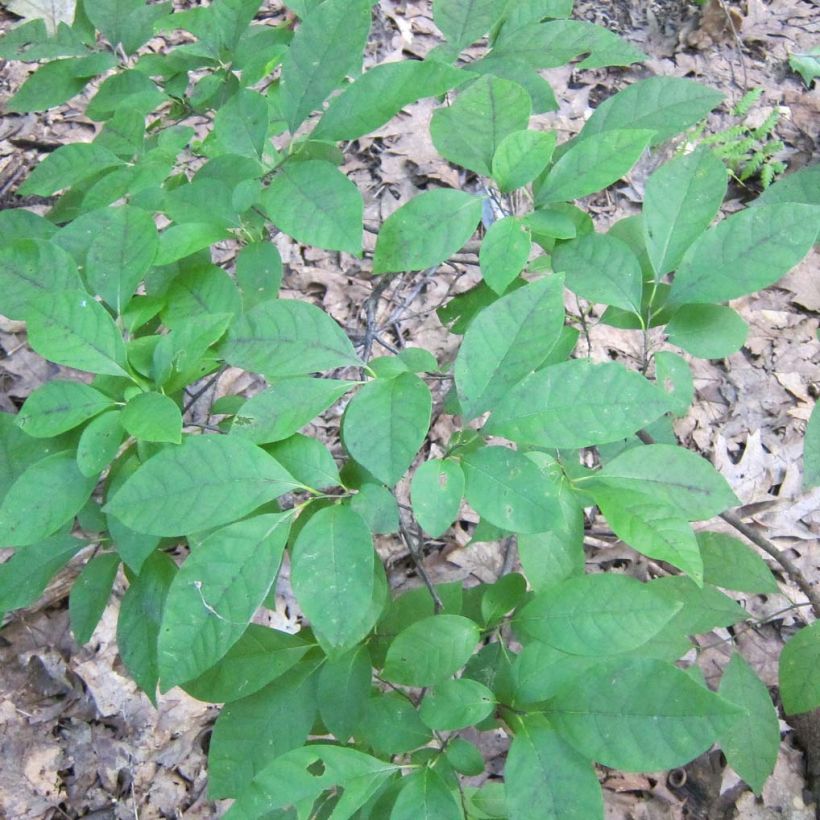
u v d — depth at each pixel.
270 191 0.61
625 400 0.54
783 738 1.20
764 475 1.52
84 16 0.85
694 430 1.55
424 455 1.42
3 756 1.17
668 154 1.88
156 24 0.79
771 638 1.29
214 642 0.52
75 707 1.22
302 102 0.62
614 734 0.51
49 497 0.56
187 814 1.17
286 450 0.57
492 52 0.73
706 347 0.66
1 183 1.70
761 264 0.61
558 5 0.73
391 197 1.80
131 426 0.54
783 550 1.43
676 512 0.58
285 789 0.53
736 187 1.93
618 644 0.55
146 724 1.22
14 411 1.46
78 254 0.65
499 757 1.17
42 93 0.82
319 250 1.68
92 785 1.18
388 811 0.59
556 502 0.52
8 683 1.22
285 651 0.65
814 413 0.62
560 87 2.03
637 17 2.25
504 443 1.34
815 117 2.06
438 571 1.34
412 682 0.59
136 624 0.64
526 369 0.56
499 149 0.63
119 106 0.75
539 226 0.63
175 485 0.53
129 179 0.71
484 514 0.53
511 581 0.66
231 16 0.79
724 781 1.18
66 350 0.57
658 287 0.69
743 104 1.92
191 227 0.65
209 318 0.57
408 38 2.02
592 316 1.64
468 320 0.76
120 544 0.58
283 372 0.58
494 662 0.66
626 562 1.35
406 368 0.62
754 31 2.26
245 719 0.65
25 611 1.26
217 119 0.66
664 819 1.16
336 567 0.52
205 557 0.52
